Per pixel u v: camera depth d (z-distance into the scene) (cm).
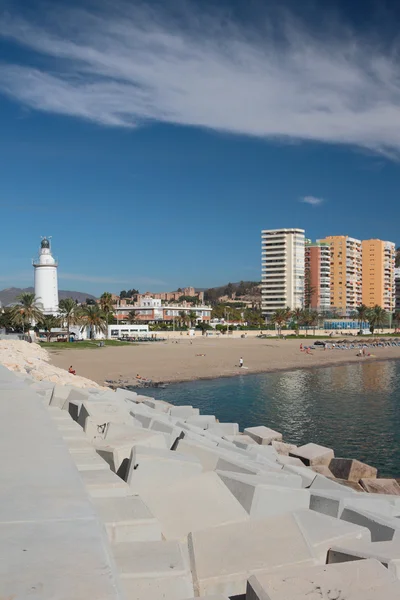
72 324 10712
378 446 2409
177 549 430
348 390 4578
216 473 729
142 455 692
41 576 231
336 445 2447
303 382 5216
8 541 269
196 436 1227
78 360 6619
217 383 5072
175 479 693
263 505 677
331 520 592
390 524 681
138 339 12012
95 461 709
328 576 375
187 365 6494
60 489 363
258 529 552
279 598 345
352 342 12212
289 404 3750
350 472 1738
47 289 12206
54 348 8506
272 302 18975
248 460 1104
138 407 1859
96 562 247
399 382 5231
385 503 865
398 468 2062
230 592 460
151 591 378
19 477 393
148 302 17862
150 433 943
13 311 9669
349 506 752
